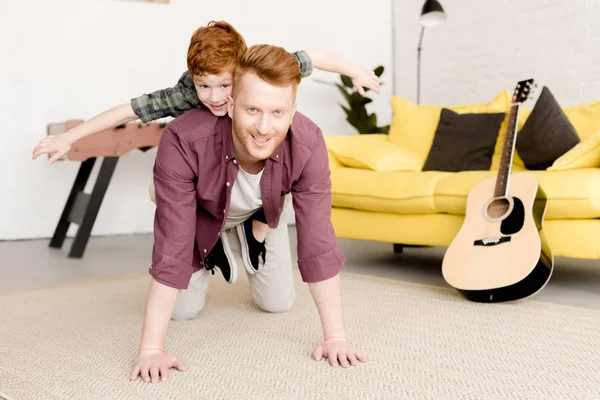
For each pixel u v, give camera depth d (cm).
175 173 159
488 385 155
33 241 434
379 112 568
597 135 276
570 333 199
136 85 468
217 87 162
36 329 214
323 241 169
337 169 347
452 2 507
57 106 444
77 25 445
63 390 155
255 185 172
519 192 258
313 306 240
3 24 425
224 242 203
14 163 435
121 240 442
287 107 141
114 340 199
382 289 270
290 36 529
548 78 444
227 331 207
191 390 154
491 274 242
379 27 565
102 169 375
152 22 470
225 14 499
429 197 293
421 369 167
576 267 319
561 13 432
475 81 496
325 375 163
